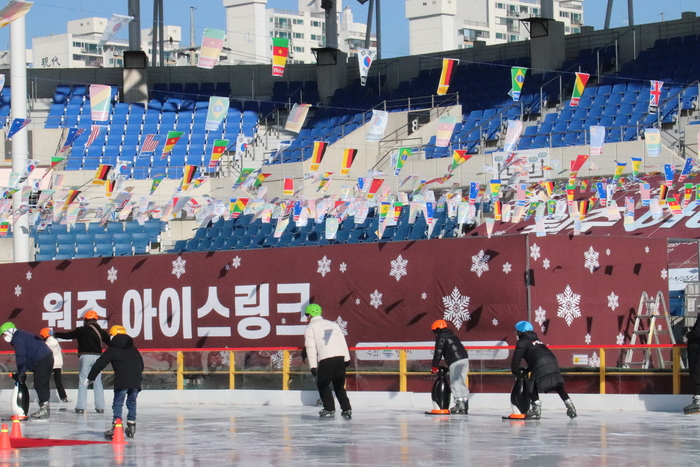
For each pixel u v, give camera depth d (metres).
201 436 13.59
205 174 39.53
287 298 20.22
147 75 48.47
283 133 44.97
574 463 10.49
